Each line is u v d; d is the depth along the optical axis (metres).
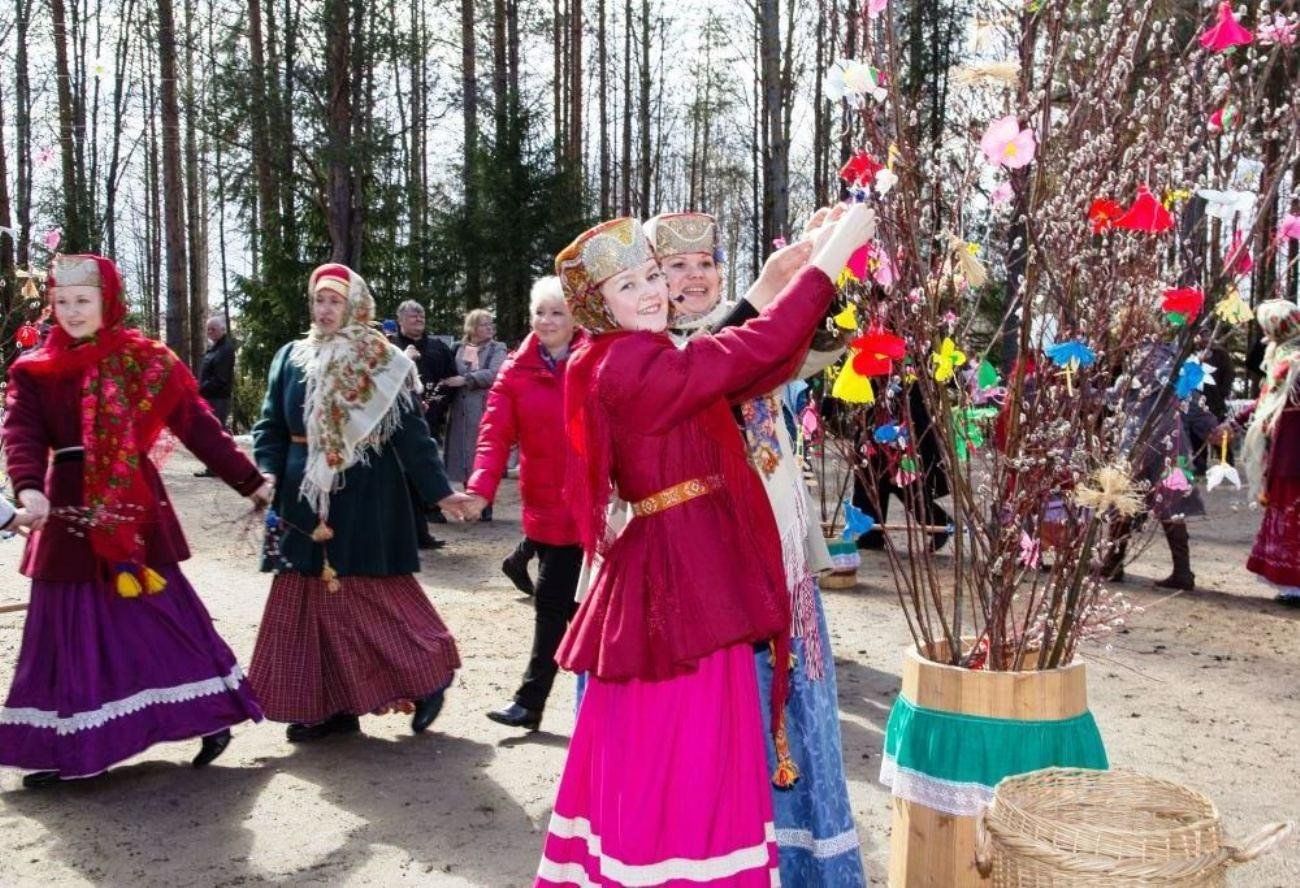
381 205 21.61
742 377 2.28
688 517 2.34
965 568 3.43
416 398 4.42
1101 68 2.55
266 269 20.95
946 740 2.67
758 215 29.28
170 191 21.94
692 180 35.78
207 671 4.07
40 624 3.90
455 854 3.47
